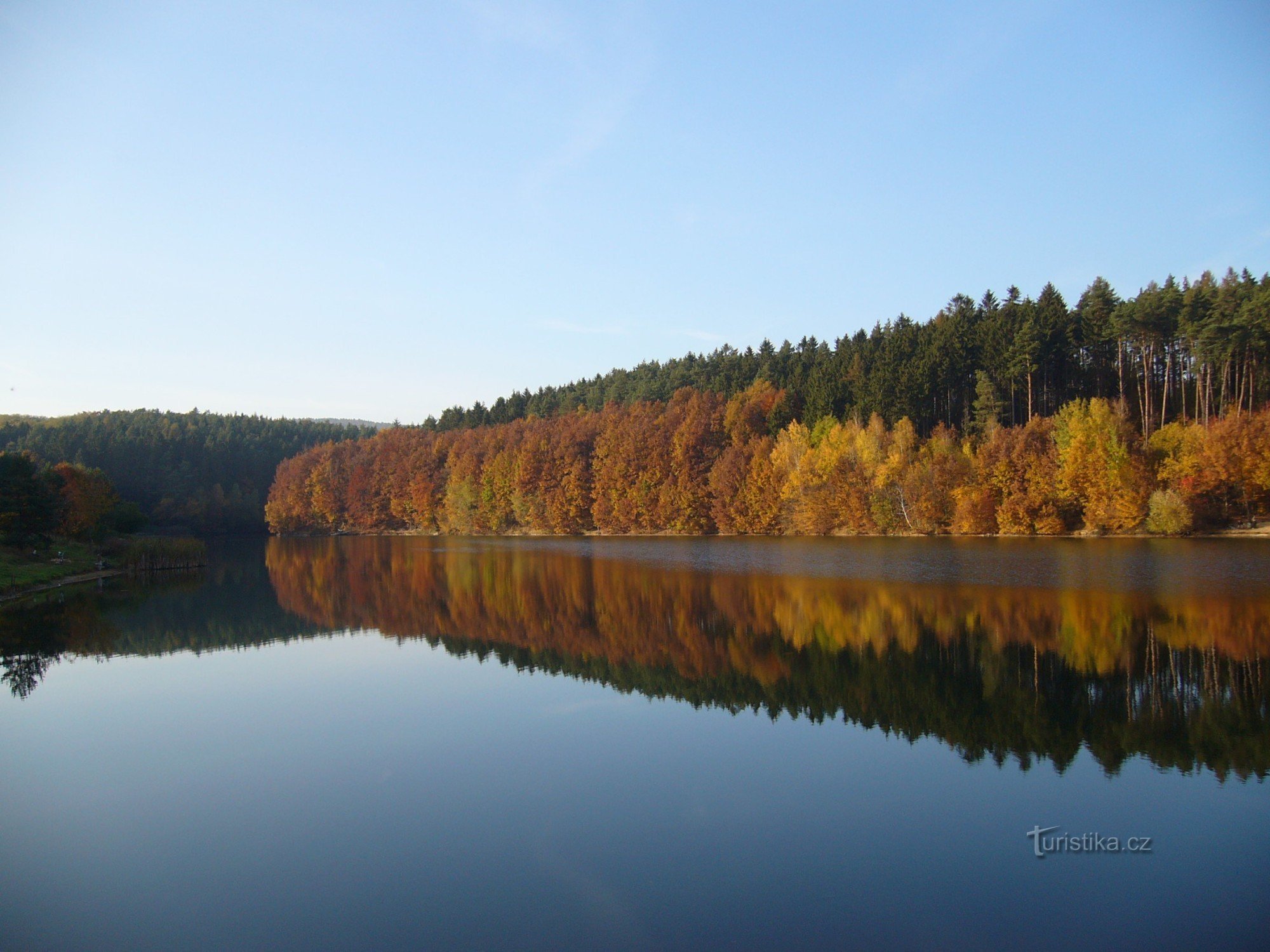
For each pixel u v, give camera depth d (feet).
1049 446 226.99
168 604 156.56
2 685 89.66
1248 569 145.69
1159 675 81.82
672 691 83.25
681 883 43.96
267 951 38.24
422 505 442.09
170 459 498.69
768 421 327.47
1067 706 73.31
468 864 46.50
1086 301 298.56
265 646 111.55
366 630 123.44
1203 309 236.43
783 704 77.25
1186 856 46.03
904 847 47.67
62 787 59.11
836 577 164.25
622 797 55.83
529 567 215.51
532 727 71.92
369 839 49.90
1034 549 189.67
